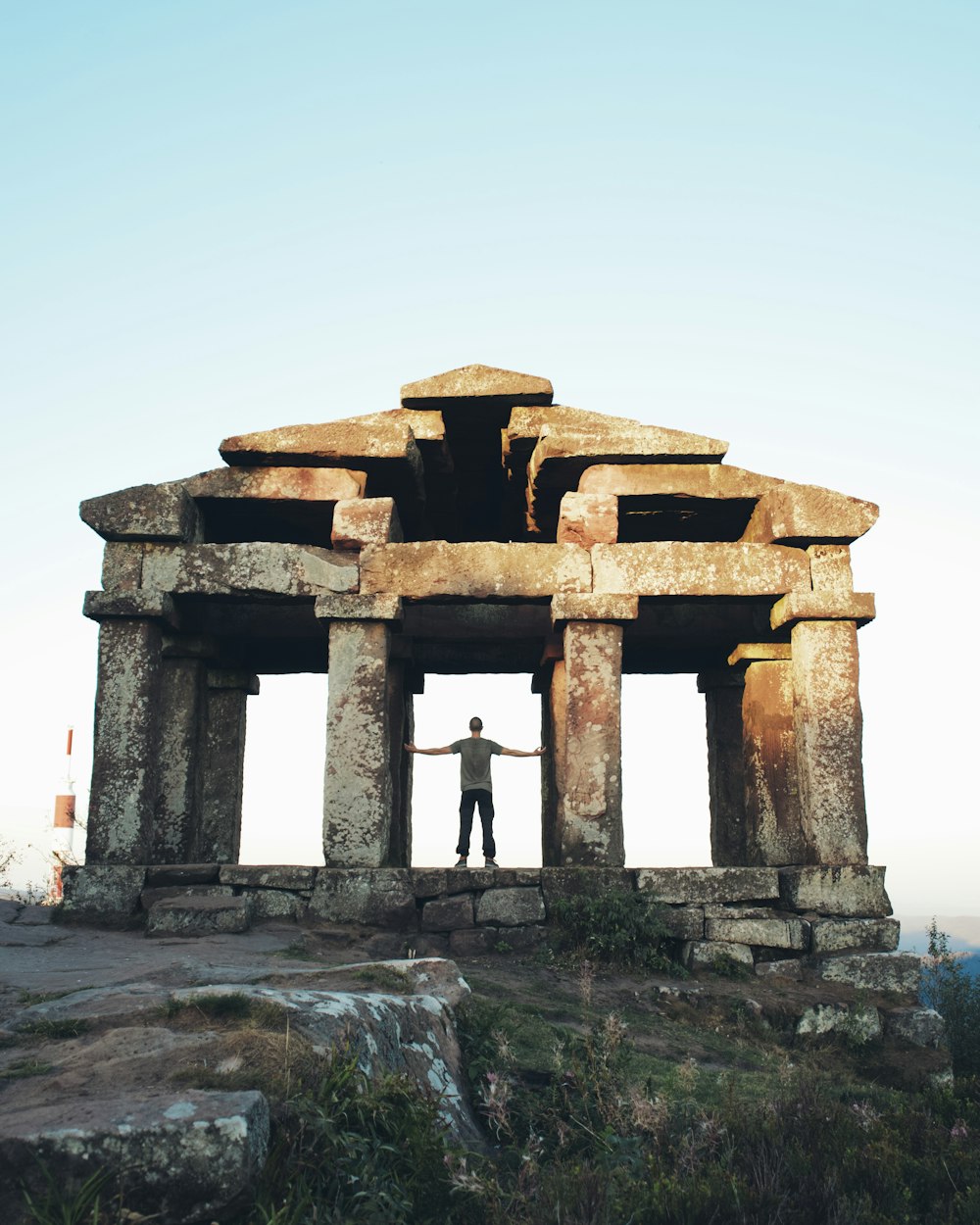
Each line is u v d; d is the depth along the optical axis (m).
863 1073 8.62
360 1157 3.99
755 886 10.35
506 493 13.49
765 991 9.41
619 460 11.60
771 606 11.84
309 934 9.70
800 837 12.27
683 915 10.15
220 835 13.45
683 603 11.95
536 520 13.20
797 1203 4.56
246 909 9.85
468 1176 4.00
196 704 12.62
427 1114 4.31
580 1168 4.52
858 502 11.30
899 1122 6.07
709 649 14.40
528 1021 7.29
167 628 11.63
